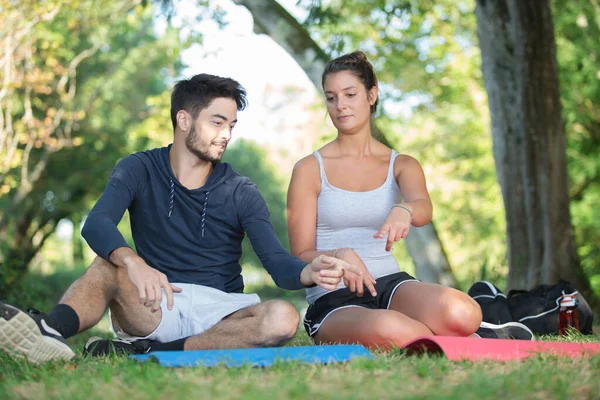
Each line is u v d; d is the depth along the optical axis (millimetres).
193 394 2559
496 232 21141
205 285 3969
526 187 9602
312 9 9812
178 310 3844
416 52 16578
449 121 20719
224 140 3971
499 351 3398
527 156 9578
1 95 11766
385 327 3658
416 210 4062
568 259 9492
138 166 3986
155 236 3996
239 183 4070
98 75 19375
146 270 3336
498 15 9672
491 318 5289
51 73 13117
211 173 4078
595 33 16125
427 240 10523
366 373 2926
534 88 9578
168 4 10672
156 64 20047
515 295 6156
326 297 4168
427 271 10531
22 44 12234
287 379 2734
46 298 10297
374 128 4582
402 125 19875
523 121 9586
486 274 10930
